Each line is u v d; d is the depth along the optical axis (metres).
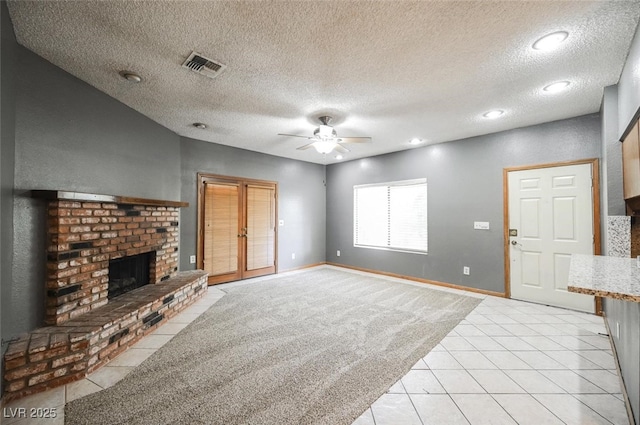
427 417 1.69
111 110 2.92
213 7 1.66
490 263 4.20
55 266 2.21
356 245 6.16
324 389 1.96
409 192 5.25
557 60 2.23
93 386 1.98
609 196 2.71
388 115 3.44
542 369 2.21
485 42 2.00
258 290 4.49
